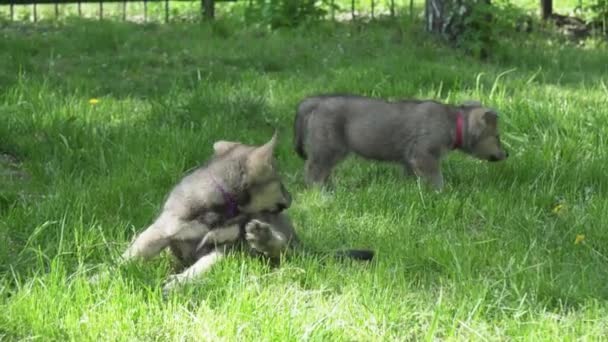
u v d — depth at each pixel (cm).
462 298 637
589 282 670
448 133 920
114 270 645
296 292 637
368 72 1284
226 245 675
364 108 919
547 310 641
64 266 654
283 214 712
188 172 765
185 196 672
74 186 819
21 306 587
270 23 1627
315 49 1472
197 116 1068
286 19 1628
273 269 683
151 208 779
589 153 969
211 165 685
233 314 587
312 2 1653
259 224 656
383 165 966
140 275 646
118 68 1340
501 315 625
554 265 705
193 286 632
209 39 1529
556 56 1520
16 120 1005
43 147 942
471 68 1377
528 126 1056
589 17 1780
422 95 1213
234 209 675
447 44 1530
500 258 713
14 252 692
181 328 581
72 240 701
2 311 586
